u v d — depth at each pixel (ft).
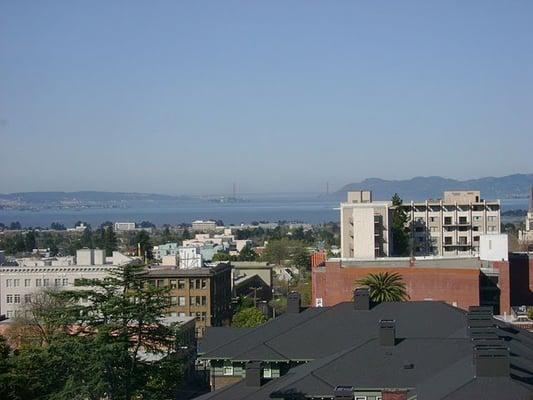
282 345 297.94
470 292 461.37
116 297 223.51
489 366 197.88
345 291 479.41
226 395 252.62
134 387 223.30
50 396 213.05
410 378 238.89
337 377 243.40
